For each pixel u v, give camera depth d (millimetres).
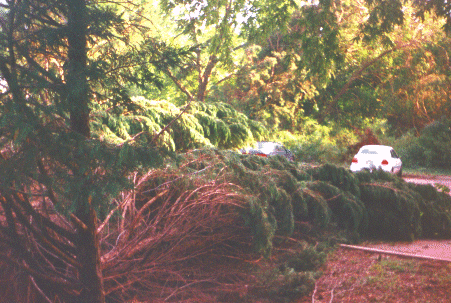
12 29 3539
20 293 4570
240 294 5629
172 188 6066
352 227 8062
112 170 3525
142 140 3795
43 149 3309
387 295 5293
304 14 12164
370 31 11312
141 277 5434
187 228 5840
